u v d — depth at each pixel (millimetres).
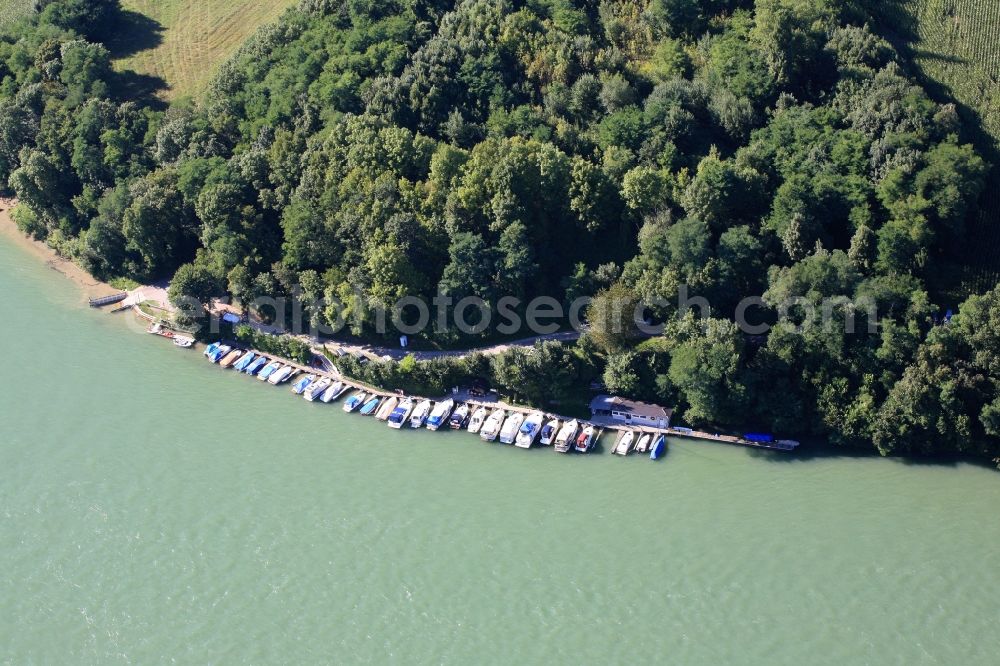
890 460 169250
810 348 172250
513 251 187250
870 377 169375
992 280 179375
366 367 189875
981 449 166000
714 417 174625
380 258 189625
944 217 179125
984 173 183500
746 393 172250
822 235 182750
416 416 182375
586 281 186500
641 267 184375
